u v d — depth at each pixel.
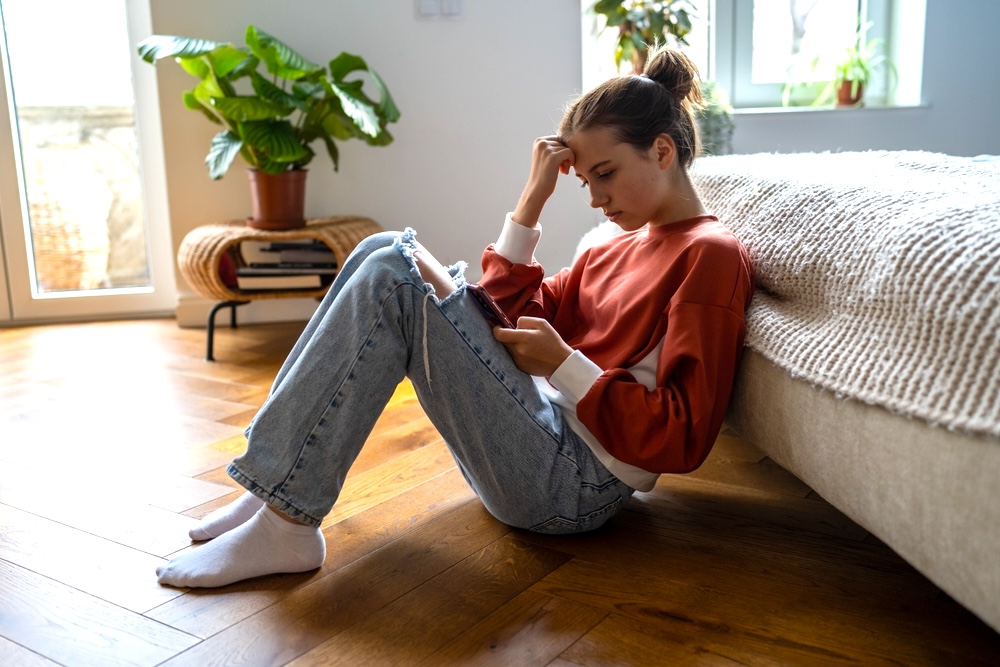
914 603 1.16
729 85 3.34
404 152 3.14
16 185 3.16
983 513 0.84
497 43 3.11
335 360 1.17
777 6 3.31
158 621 1.14
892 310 1.05
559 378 1.24
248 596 1.20
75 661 1.05
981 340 0.90
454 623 1.13
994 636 1.07
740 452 1.76
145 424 2.03
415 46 3.08
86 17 3.17
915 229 1.06
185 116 3.02
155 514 1.49
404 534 1.40
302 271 2.71
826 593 1.19
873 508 1.02
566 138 1.33
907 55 3.29
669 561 1.29
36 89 3.18
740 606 1.16
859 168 1.59
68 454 1.82
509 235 1.39
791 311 1.27
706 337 1.21
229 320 3.17
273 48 2.62
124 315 3.30
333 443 1.18
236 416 2.09
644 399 1.20
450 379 1.20
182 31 2.96
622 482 1.31
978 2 3.21
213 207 3.09
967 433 0.86
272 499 1.18
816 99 3.38
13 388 2.37
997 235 0.96
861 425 1.03
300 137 2.81
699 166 1.86
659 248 1.32
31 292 3.23
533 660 1.04
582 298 1.43
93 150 3.25
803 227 1.31
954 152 3.33
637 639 1.08
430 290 1.18
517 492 1.28
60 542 1.38
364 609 1.16
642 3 3.01
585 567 1.27
